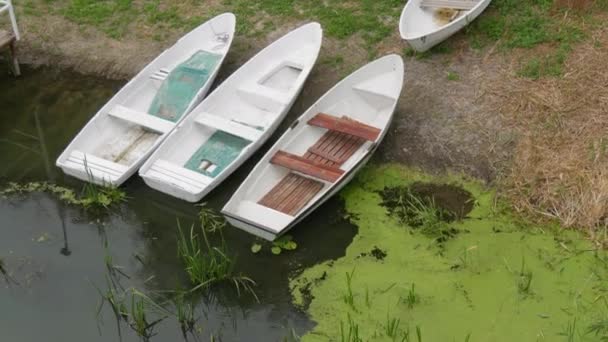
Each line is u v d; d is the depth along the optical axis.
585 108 11.38
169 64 12.98
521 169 10.77
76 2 14.80
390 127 11.62
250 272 9.96
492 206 10.51
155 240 10.62
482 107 11.67
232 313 9.50
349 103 11.87
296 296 9.61
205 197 10.99
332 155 11.20
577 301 9.13
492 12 13.23
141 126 11.97
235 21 13.33
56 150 12.27
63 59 13.94
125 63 13.68
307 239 10.33
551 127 11.20
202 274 9.70
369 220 10.52
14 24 13.18
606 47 12.30
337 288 9.61
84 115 12.97
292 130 11.20
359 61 12.93
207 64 12.77
